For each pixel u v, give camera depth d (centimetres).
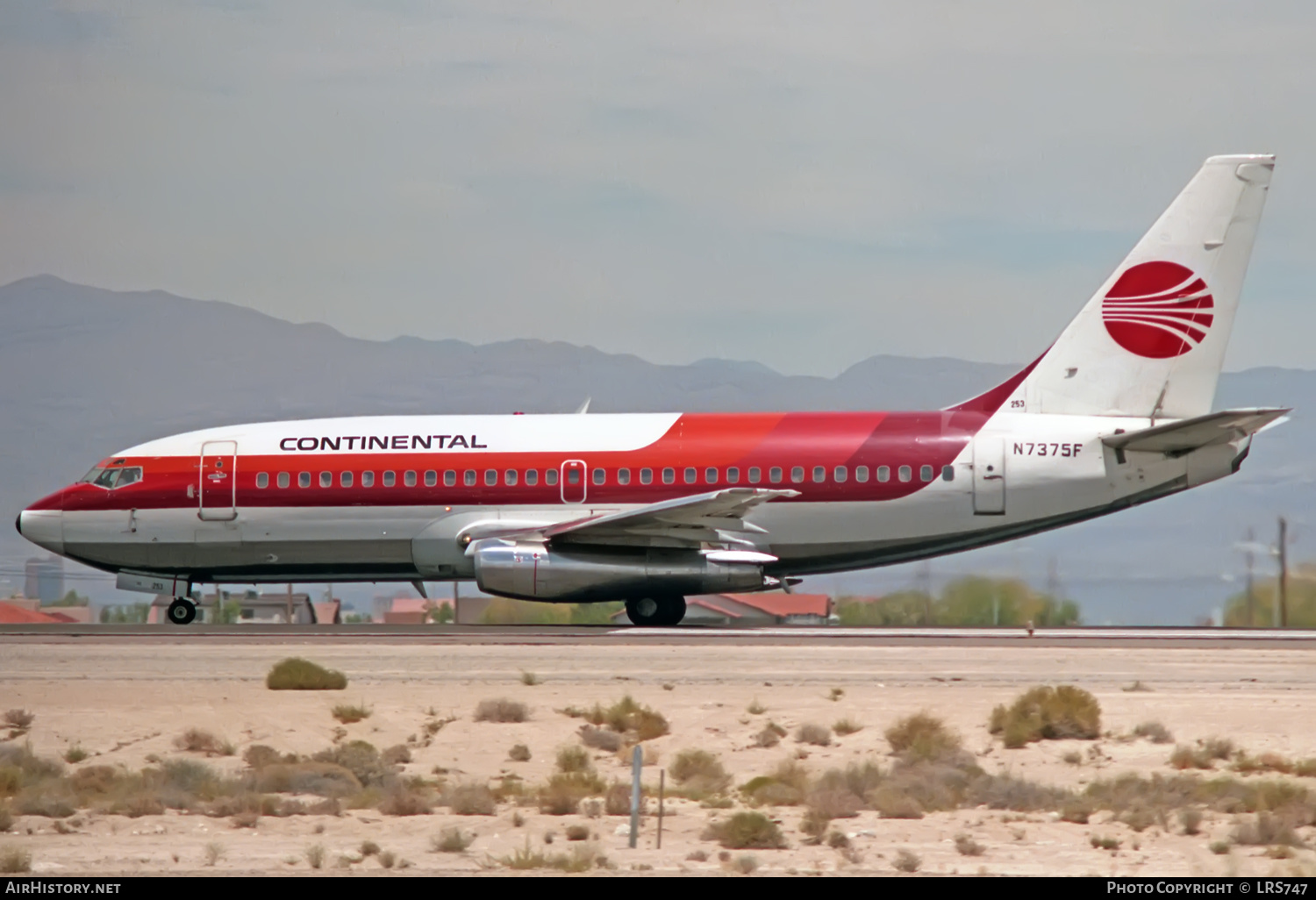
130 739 8181
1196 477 13938
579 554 13662
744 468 13950
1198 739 8056
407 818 6262
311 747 8012
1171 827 6012
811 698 9269
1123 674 10356
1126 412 14100
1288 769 7231
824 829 5850
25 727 8488
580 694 9456
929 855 5500
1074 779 7194
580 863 5197
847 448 13962
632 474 14050
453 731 8325
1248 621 17925
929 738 7719
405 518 14350
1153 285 14125
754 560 13588
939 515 13912
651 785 6931
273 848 5578
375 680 10125
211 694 9550
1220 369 14100
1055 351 14200
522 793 6769
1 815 5972
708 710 8862
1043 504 13888
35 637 13338
